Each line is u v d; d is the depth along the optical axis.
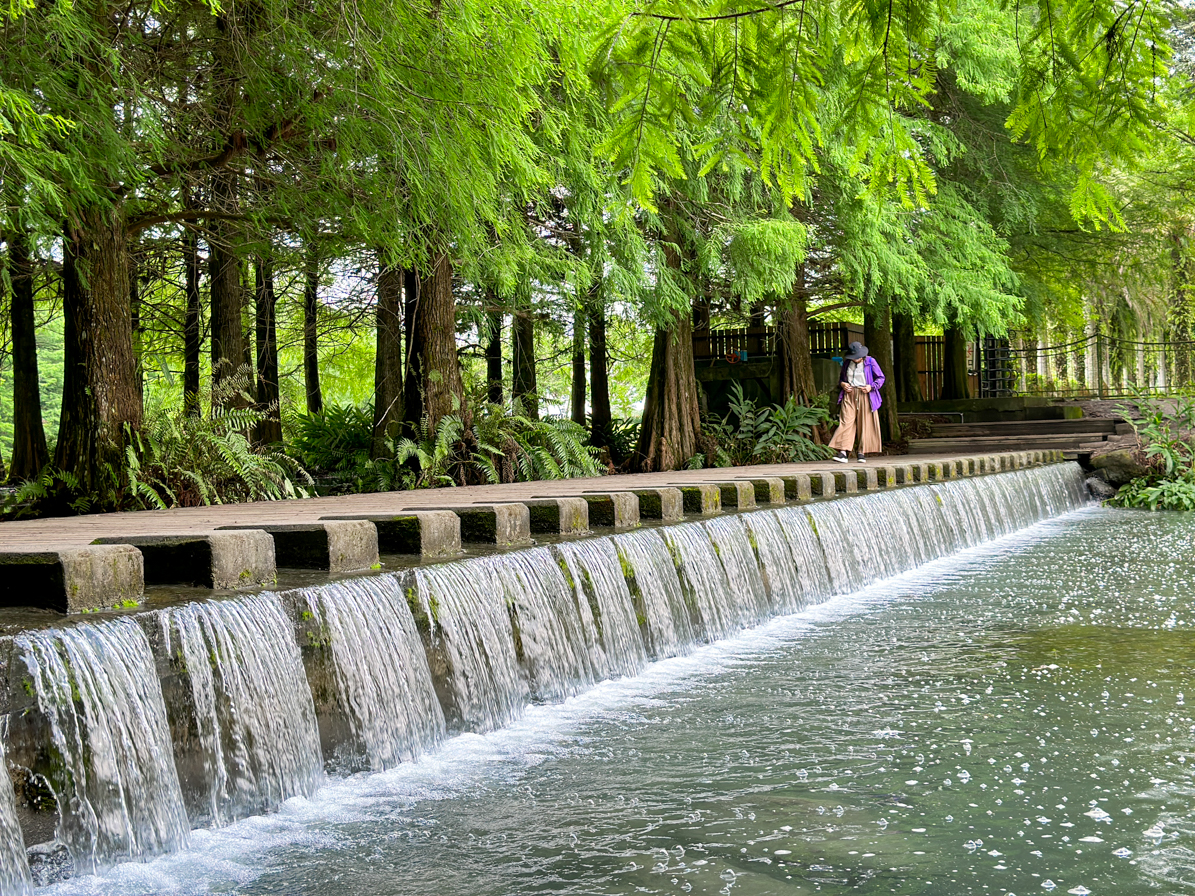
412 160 11.82
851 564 12.00
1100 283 31.28
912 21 3.25
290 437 22.33
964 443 26.28
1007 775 5.19
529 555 7.20
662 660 8.27
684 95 3.40
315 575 6.08
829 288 26.25
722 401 27.31
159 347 23.86
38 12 9.41
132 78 10.44
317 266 18.81
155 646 4.60
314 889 4.02
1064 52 3.38
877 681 7.30
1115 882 3.93
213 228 16.86
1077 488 23.45
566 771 5.45
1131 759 5.40
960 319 22.44
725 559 9.50
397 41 10.80
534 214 16.97
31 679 4.02
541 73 11.76
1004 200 23.98
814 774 5.29
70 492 12.14
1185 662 7.54
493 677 6.50
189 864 4.28
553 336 24.38
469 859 4.29
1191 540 15.30
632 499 9.49
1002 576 12.45
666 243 18.09
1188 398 23.95
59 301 21.36
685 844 4.39
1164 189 27.98
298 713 5.21
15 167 9.34
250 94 12.10
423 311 17.30
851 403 18.69
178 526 7.11
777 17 3.26
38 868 3.95
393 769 5.57
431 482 16.48
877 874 4.04
